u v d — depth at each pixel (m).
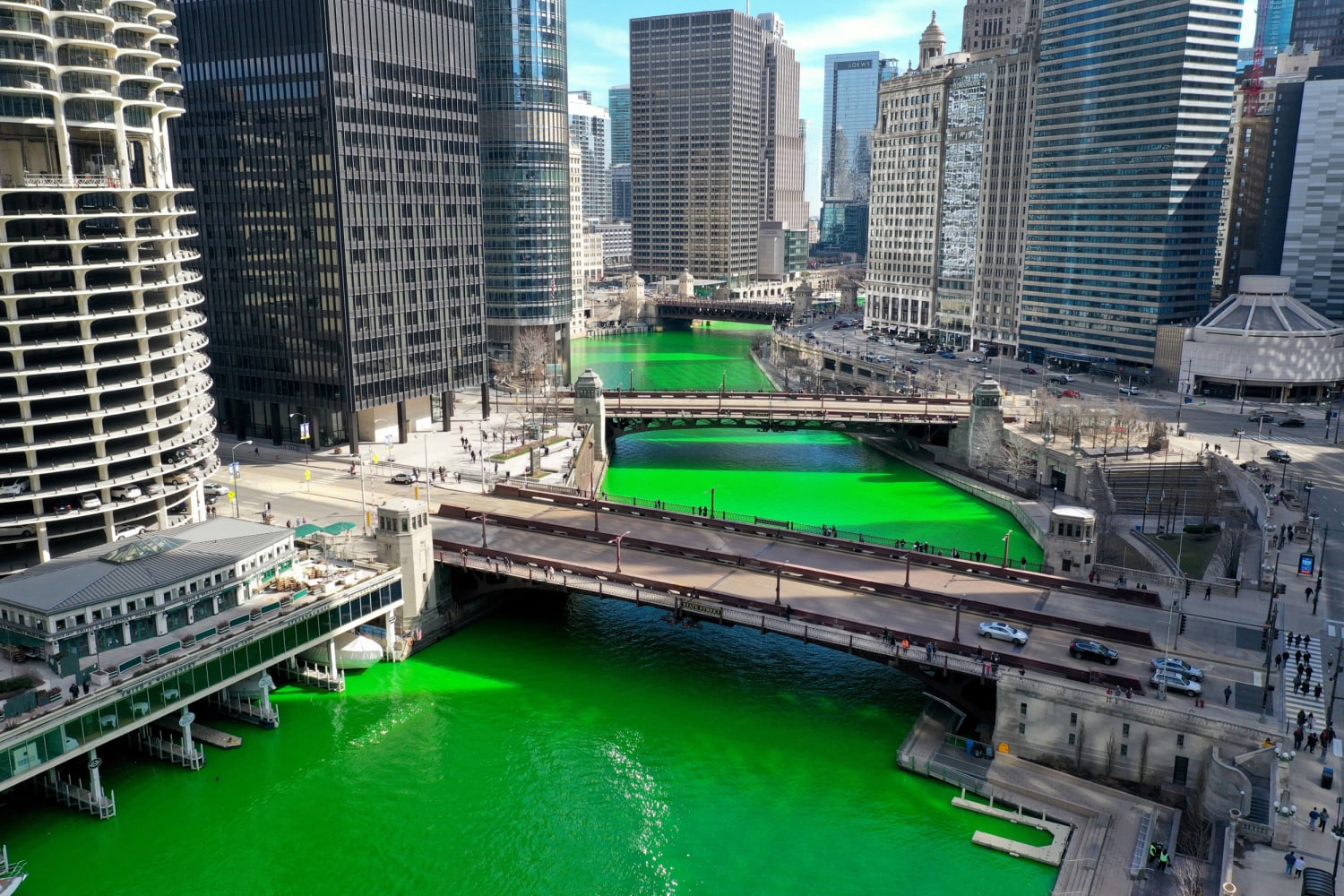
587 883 75.19
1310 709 84.31
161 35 117.25
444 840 80.50
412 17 174.62
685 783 87.50
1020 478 179.75
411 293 181.88
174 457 125.69
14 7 101.75
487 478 159.88
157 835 81.12
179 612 94.12
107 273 120.19
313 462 171.00
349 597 104.50
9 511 112.50
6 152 109.62
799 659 111.38
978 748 88.81
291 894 74.69
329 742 94.88
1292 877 66.94
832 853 77.94
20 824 82.19
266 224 173.25
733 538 127.00
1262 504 138.75
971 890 73.19
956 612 96.69
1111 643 95.94
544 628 120.25
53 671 86.19
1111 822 78.31
